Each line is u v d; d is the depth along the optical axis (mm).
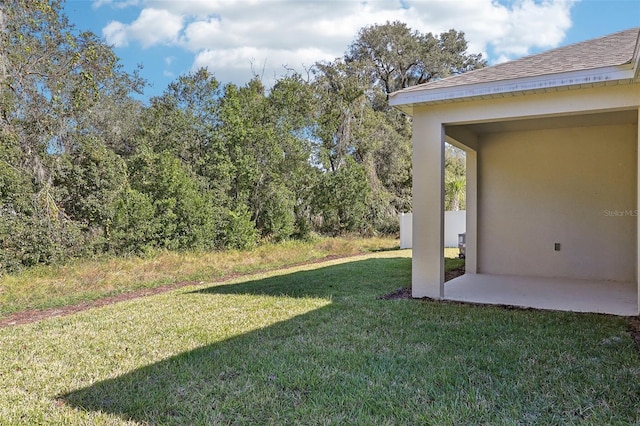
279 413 2840
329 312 5609
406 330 4676
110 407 3016
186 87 16500
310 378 3387
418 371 3475
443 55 28766
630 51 5668
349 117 21359
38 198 10656
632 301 6059
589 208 8164
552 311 5508
